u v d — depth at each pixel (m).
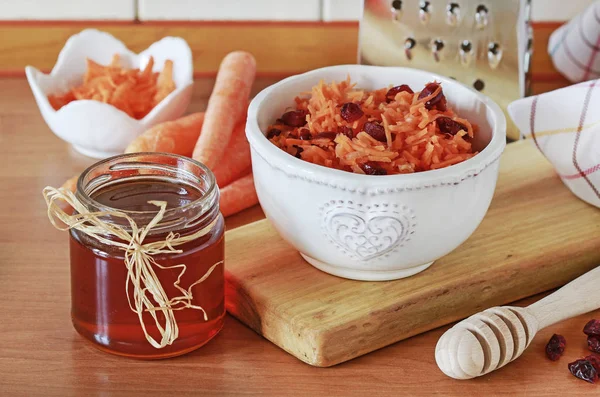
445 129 0.72
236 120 0.85
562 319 0.70
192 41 1.03
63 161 0.88
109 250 0.66
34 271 0.75
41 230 0.79
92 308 0.68
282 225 0.71
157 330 0.68
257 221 0.78
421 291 0.71
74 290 0.68
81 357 0.69
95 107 0.84
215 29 1.03
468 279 0.72
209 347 0.70
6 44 1.02
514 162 0.85
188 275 0.67
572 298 0.70
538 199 0.80
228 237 0.76
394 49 0.88
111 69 0.91
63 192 0.67
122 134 0.85
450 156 0.70
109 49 0.94
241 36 1.03
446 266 0.73
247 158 0.84
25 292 0.74
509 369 0.69
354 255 0.70
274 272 0.73
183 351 0.69
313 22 1.04
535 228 0.77
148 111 0.90
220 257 0.69
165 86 0.90
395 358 0.70
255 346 0.70
